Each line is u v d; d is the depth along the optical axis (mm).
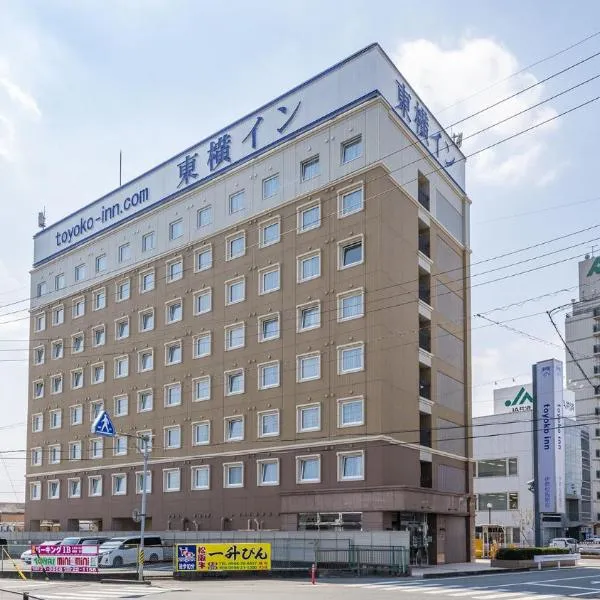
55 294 73625
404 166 50219
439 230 55406
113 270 66688
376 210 46781
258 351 52281
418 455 47906
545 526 90000
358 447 44812
